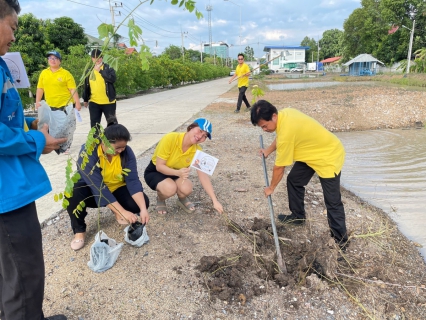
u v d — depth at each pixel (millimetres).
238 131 8133
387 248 3369
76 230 3043
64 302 2471
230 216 3711
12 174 1746
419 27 39531
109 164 2953
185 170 3357
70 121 2092
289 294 2611
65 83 5906
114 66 1826
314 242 3104
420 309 2572
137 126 8508
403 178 5480
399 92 14531
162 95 19344
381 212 4258
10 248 1772
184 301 2496
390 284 2814
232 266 2863
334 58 80750
